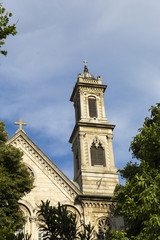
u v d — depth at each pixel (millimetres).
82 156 47750
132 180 22859
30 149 42656
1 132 31062
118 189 34031
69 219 17797
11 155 29078
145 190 20562
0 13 14891
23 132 43344
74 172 50844
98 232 39500
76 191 41250
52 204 39625
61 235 17578
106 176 46594
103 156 48844
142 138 24969
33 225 37219
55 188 40844
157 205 20078
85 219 39688
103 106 53906
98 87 55312
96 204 41219
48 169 41812
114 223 40625
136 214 21531
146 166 23453
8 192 26219
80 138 49281
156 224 19031
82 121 50969
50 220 17906
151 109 32188
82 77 56281
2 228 18922
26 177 29922
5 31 14961
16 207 27500
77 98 55719
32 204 38812
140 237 20594
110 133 50719
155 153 23688
